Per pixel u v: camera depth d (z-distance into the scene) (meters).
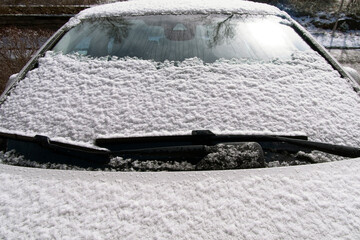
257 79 1.43
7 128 1.25
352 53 5.71
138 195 0.97
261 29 1.90
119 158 1.11
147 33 1.86
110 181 1.03
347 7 7.62
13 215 0.92
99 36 1.86
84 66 1.56
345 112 1.29
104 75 1.48
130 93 1.35
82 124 1.22
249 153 1.09
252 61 1.59
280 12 2.15
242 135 1.15
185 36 1.82
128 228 0.87
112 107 1.29
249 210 0.92
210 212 0.91
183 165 1.09
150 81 1.42
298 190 0.98
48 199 0.97
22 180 1.05
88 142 1.16
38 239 0.85
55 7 6.25
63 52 1.73
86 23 2.03
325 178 1.04
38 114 1.29
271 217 0.90
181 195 0.97
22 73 1.57
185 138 1.15
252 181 1.01
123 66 1.54
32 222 0.90
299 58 1.62
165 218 0.90
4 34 5.12
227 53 1.66
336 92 1.39
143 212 0.92
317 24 7.15
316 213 0.91
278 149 1.14
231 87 1.37
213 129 1.18
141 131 1.18
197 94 1.34
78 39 1.86
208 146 1.12
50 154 1.14
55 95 1.38
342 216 0.90
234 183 1.00
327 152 1.13
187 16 2.01
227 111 1.25
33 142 1.17
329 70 1.54
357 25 7.04
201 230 0.86
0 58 3.86
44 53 1.73
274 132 1.18
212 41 1.77
